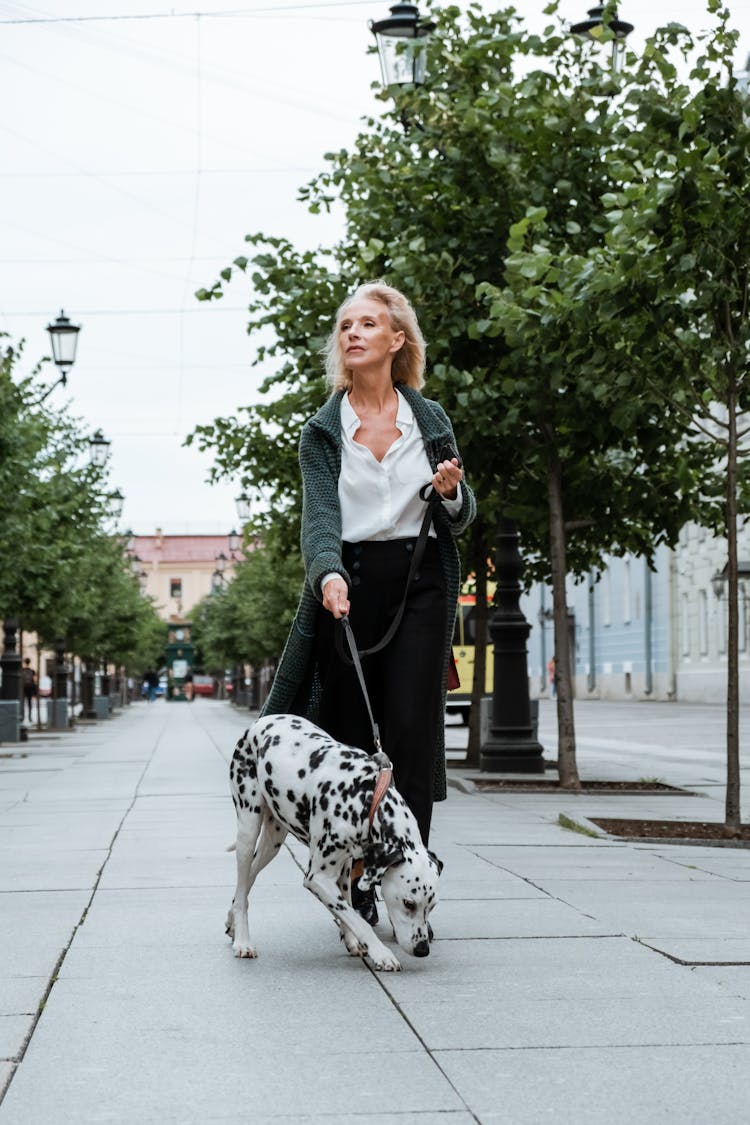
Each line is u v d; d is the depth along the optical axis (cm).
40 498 2508
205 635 6812
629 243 1033
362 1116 360
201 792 1466
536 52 1470
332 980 517
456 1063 408
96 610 3944
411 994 493
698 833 1025
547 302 1134
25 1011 471
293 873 809
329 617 585
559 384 1202
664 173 1115
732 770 1037
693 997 488
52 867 846
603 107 1434
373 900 598
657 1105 369
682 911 673
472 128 1452
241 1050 423
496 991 497
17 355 2362
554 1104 370
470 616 3775
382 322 595
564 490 1520
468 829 1076
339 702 590
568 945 583
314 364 1557
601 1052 419
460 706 3759
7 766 2005
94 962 551
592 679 6775
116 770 1873
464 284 1431
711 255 1019
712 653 5241
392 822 498
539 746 1691
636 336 1081
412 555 582
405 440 588
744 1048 423
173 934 611
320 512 578
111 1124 355
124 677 8000
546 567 1944
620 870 832
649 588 5925
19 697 2877
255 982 514
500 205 1470
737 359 1059
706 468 1515
